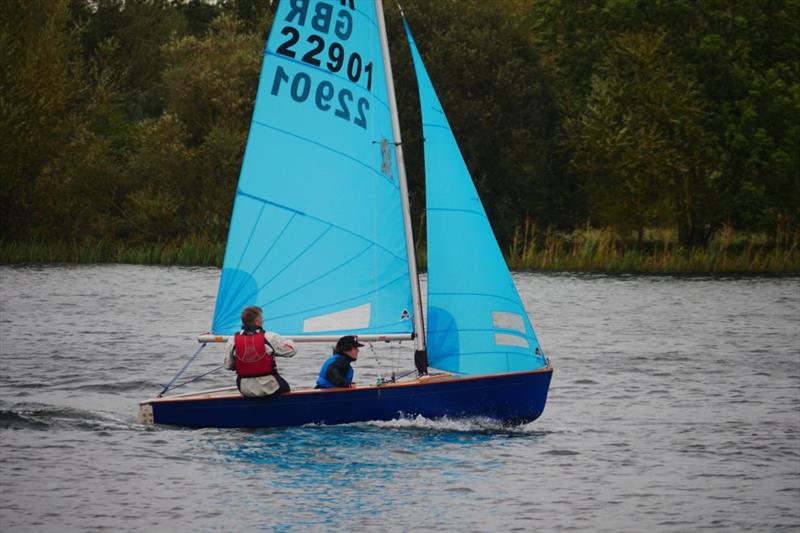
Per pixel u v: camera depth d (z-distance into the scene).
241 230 54.19
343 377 52.59
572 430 54.56
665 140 194.25
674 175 199.12
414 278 53.47
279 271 54.38
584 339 92.88
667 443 51.88
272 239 54.34
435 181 53.94
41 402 60.84
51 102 196.00
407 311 53.75
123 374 71.62
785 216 196.38
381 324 53.88
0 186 196.75
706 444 51.84
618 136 193.88
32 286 143.00
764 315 113.00
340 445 49.44
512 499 42.31
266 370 51.66
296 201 54.38
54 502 41.31
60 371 72.31
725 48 199.75
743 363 78.44
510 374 52.94
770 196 198.38
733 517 40.59
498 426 53.59
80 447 49.03
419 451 48.84
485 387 52.91
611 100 198.25
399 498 42.12
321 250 54.41
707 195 199.38
